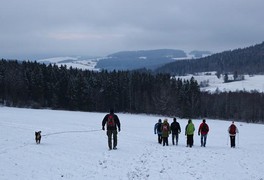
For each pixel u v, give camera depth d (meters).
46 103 119.69
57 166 16.97
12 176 14.46
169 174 16.50
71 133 33.72
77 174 15.53
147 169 17.42
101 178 14.98
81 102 115.44
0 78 114.88
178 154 23.39
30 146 22.69
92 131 37.88
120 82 126.00
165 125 28.64
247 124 93.44
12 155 18.97
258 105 130.62
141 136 37.41
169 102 114.75
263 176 17.28
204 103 129.00
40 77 118.50
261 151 28.17
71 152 21.31
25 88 117.31
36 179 14.27
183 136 42.09
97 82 124.00
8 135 28.14
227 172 17.86
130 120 75.56
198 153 24.45
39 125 41.38
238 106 131.12
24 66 127.50
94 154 21.02
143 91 126.56
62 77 119.25
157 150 24.94
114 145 23.69
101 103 122.25
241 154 25.31
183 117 114.12
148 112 118.31
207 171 17.81
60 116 69.88
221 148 29.09
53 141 26.52
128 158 20.31
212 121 99.69
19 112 75.50
